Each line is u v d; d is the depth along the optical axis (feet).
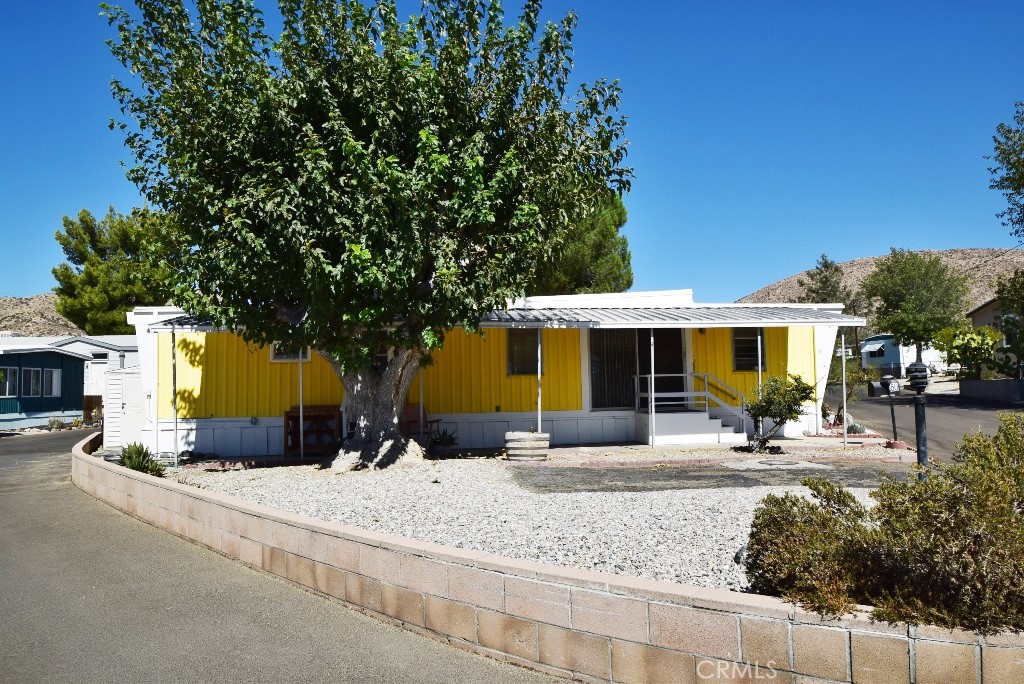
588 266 91.25
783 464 43.86
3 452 63.98
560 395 56.03
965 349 111.04
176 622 17.78
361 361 37.42
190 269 38.73
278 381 52.42
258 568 22.09
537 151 40.55
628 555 20.81
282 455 51.34
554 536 23.30
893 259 175.83
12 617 18.34
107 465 34.58
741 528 24.13
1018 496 12.59
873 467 42.32
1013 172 85.76
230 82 36.81
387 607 17.56
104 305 117.50
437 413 54.24
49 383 100.63
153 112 38.06
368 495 32.22
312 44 36.99
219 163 37.88
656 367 57.82
